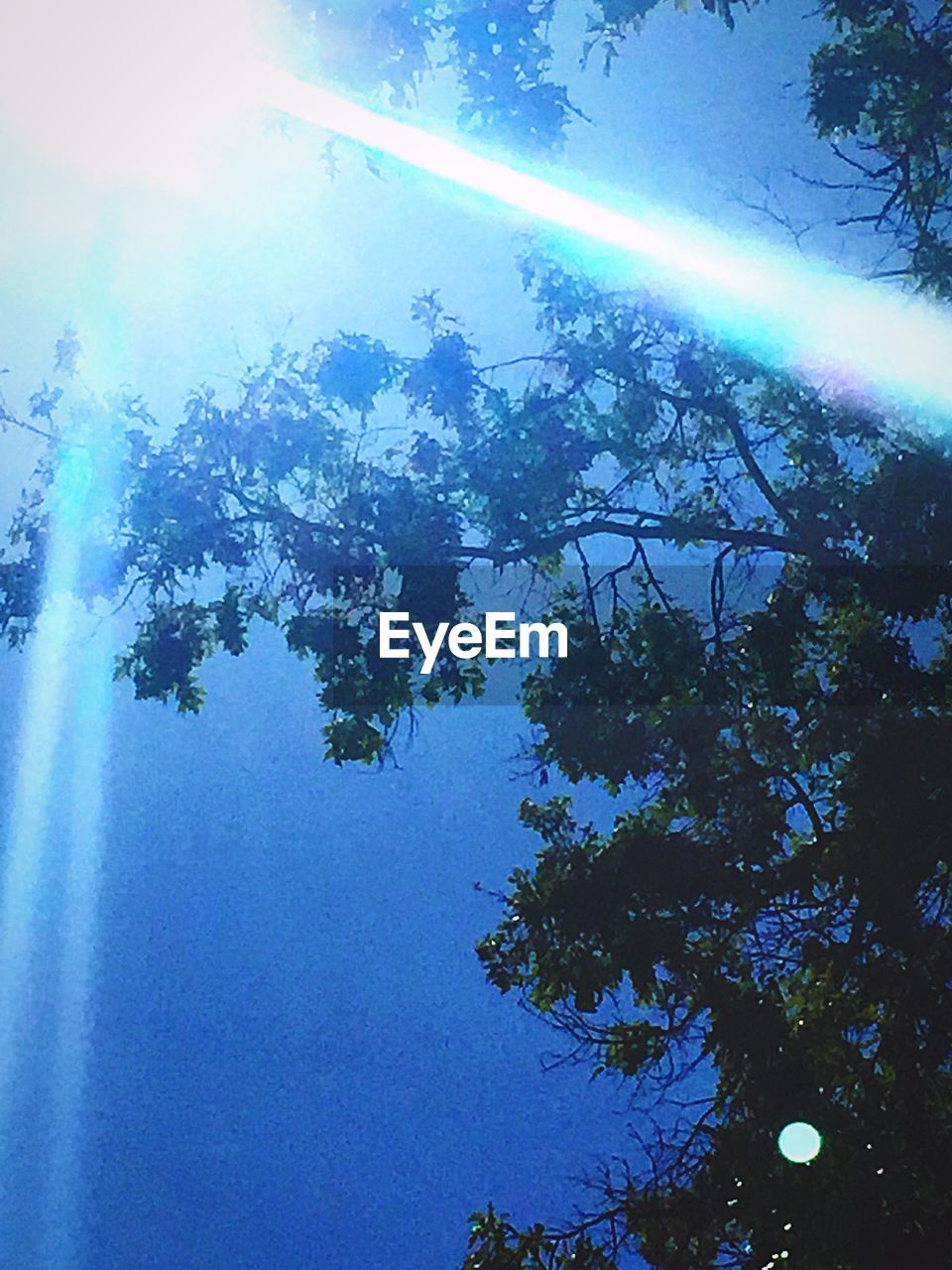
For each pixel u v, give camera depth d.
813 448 13.98
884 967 12.34
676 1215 12.11
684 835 13.02
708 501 14.35
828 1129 11.78
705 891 12.63
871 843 12.48
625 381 14.07
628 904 12.72
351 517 13.86
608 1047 12.85
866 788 12.70
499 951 13.16
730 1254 12.08
